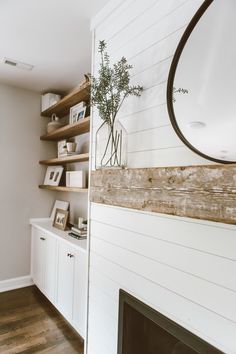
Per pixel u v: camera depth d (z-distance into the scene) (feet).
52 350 6.45
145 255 4.26
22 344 6.64
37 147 10.61
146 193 4.01
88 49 7.13
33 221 10.46
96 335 5.54
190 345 3.37
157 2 4.33
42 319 7.84
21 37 6.55
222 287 3.07
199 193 3.15
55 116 10.16
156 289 4.00
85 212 9.00
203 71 3.32
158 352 3.97
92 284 5.76
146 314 4.10
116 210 5.03
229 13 3.07
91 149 6.06
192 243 3.47
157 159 4.16
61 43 6.84
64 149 9.18
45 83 9.62
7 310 8.32
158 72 4.24
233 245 2.98
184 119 3.54
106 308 5.23
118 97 4.85
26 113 10.32
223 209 2.86
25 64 8.05
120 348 4.64
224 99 3.09
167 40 4.09
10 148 9.95
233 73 3.01
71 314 7.13
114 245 5.05
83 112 8.18
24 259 10.28
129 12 4.98
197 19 3.38
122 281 4.78
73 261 7.09
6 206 9.87
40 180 10.70
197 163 3.52
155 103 4.26
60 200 10.70
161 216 3.97
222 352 3.01
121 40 5.17
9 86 9.87
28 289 9.97
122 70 4.66
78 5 5.46
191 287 3.45
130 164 4.72
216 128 3.18
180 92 3.58
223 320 3.04
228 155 3.06
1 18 5.82
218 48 3.16
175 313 3.66
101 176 5.22
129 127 4.81
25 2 5.32
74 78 9.12
